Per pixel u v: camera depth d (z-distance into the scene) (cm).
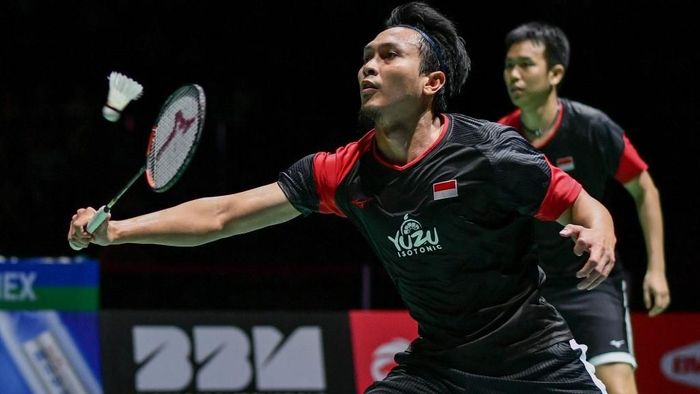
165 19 1585
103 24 1562
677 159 1571
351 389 999
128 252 1293
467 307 548
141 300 1148
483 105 1600
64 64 1538
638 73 1609
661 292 832
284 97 1597
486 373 552
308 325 1005
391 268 562
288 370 991
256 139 1521
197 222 559
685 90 1597
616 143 826
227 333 984
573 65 1611
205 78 1567
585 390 556
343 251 1423
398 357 582
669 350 1073
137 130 1460
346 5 1631
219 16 1602
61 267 952
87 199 1383
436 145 538
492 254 539
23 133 1415
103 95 1528
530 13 1608
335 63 1619
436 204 532
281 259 1391
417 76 542
